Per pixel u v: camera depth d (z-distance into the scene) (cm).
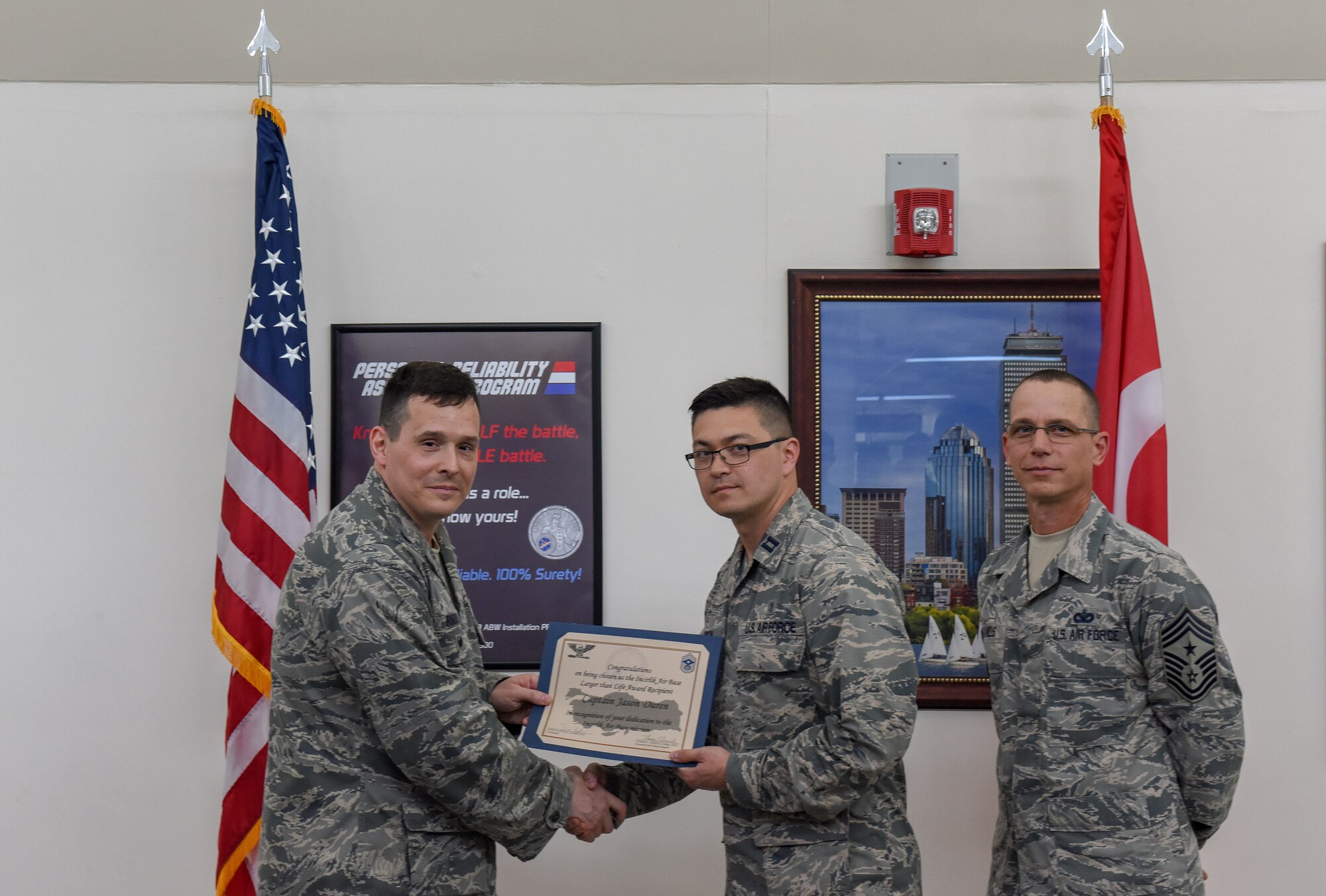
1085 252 263
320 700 170
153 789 254
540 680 194
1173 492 259
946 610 257
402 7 263
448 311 262
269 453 237
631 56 264
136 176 263
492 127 264
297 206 262
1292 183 262
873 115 262
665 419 261
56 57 262
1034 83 263
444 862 170
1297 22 262
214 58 263
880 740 163
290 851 166
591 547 258
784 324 263
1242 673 256
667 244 264
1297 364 260
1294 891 252
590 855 254
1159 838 174
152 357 261
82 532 257
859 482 259
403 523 179
